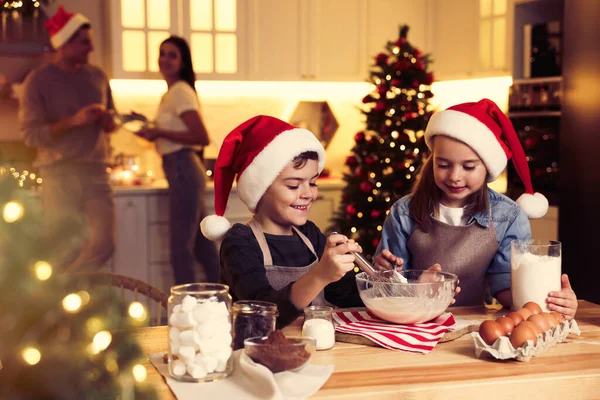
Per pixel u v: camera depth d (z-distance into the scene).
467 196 1.97
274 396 1.13
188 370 1.23
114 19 4.35
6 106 4.29
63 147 3.86
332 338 1.44
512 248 1.65
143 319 1.02
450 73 4.98
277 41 4.76
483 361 1.35
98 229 3.96
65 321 0.92
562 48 3.68
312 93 5.16
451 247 1.96
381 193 4.33
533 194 1.99
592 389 1.28
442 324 1.58
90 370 0.92
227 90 4.96
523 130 4.09
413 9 5.08
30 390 0.90
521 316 1.45
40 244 0.90
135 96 4.70
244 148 1.83
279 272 1.76
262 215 1.85
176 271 4.09
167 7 4.46
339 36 4.92
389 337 1.46
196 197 4.05
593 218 3.34
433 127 1.90
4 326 0.89
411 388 1.20
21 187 0.96
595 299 3.35
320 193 4.64
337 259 1.44
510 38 4.29
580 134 3.39
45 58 4.25
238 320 1.38
